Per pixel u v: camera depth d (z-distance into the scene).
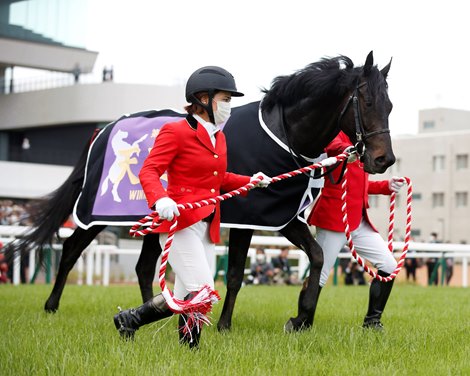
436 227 40.72
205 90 5.73
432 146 41.41
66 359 5.61
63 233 15.68
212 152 5.83
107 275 18.11
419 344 6.61
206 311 5.63
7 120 38.06
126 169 8.53
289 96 7.33
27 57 35.94
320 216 7.54
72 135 37.66
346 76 7.01
